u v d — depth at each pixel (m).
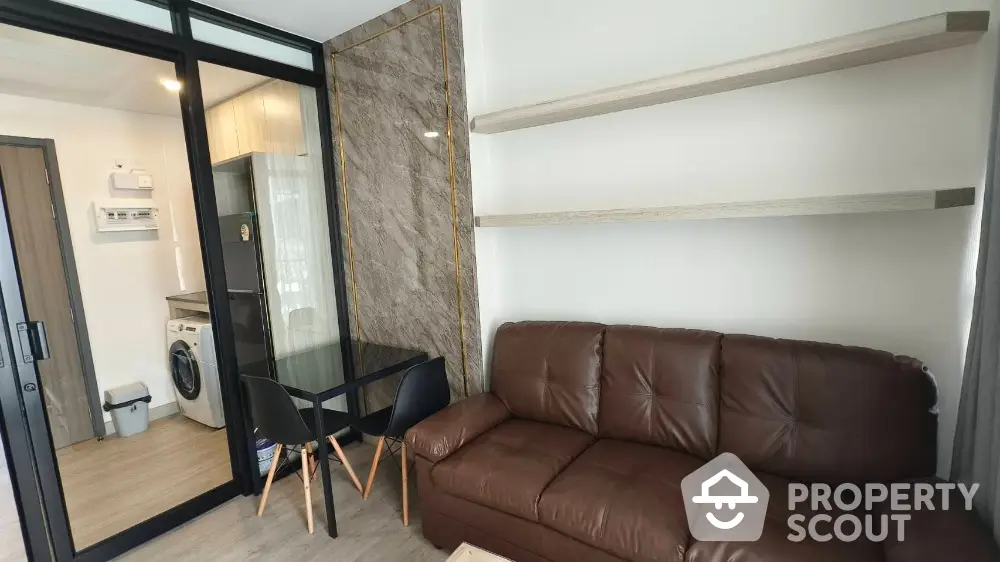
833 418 1.61
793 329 1.93
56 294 2.90
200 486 2.64
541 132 2.46
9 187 2.68
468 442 2.09
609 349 2.14
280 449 2.39
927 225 1.63
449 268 2.61
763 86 1.87
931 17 1.33
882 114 1.66
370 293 3.02
